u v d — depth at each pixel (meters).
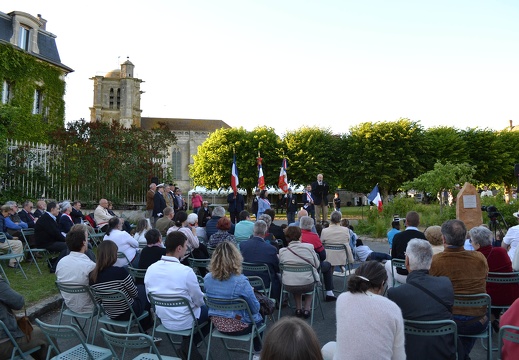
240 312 4.69
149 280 4.86
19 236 10.84
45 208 13.08
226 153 42.69
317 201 17.89
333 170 41.59
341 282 9.32
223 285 4.64
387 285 6.63
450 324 3.57
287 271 6.42
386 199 40.22
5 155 16.48
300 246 6.50
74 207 13.35
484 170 42.72
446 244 4.74
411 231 6.54
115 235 7.67
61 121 28.47
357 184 40.00
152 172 19.75
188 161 76.94
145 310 5.62
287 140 41.59
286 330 1.84
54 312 7.28
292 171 40.50
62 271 5.39
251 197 43.56
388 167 38.03
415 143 38.53
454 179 24.58
